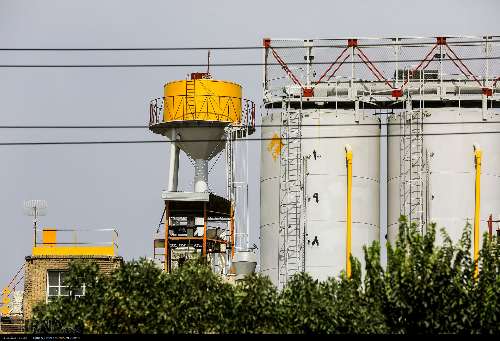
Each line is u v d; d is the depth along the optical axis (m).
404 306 133.25
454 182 197.62
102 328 144.38
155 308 143.88
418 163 198.38
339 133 199.75
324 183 198.88
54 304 146.00
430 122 199.12
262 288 145.00
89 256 181.12
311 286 144.25
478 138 198.50
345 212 198.38
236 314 143.38
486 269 135.12
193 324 143.88
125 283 145.62
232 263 190.25
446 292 133.00
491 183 198.12
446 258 136.00
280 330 141.62
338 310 137.38
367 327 134.62
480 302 132.88
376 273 137.88
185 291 145.38
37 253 182.88
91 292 146.50
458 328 132.25
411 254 135.62
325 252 197.50
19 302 191.62
